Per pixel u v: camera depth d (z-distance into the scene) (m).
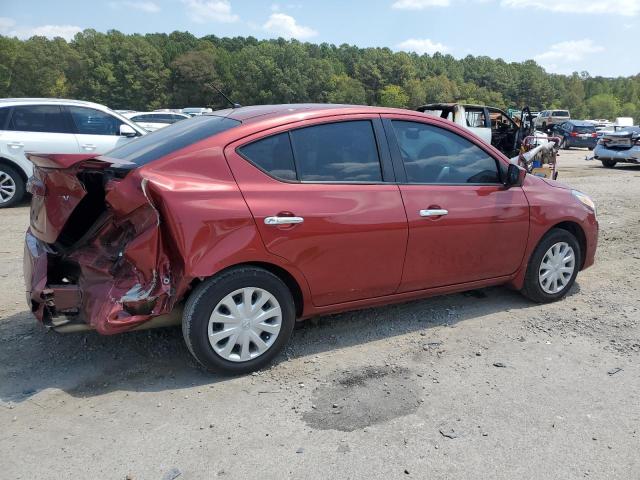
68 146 9.35
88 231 3.60
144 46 99.62
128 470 2.63
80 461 2.69
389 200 3.88
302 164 3.65
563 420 3.10
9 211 8.82
